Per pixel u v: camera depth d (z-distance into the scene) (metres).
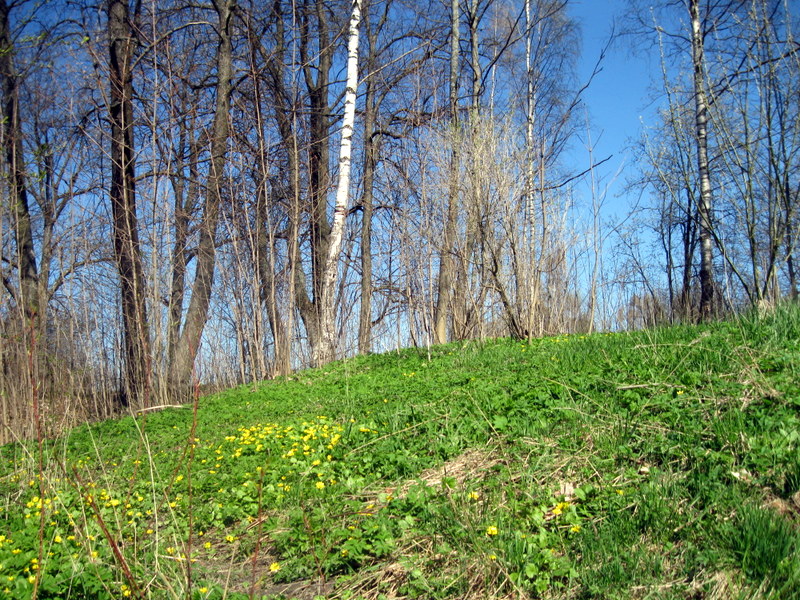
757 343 6.10
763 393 4.80
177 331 14.55
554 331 14.25
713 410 4.80
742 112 8.96
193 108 15.32
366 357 13.61
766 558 3.04
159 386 12.34
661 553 3.40
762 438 4.11
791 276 10.98
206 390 15.45
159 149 14.88
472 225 11.72
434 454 5.49
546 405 5.84
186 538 4.79
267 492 5.37
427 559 3.82
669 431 4.64
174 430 8.97
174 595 3.38
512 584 3.36
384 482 5.19
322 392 9.78
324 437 6.50
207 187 15.08
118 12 14.24
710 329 7.55
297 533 4.32
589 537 3.57
